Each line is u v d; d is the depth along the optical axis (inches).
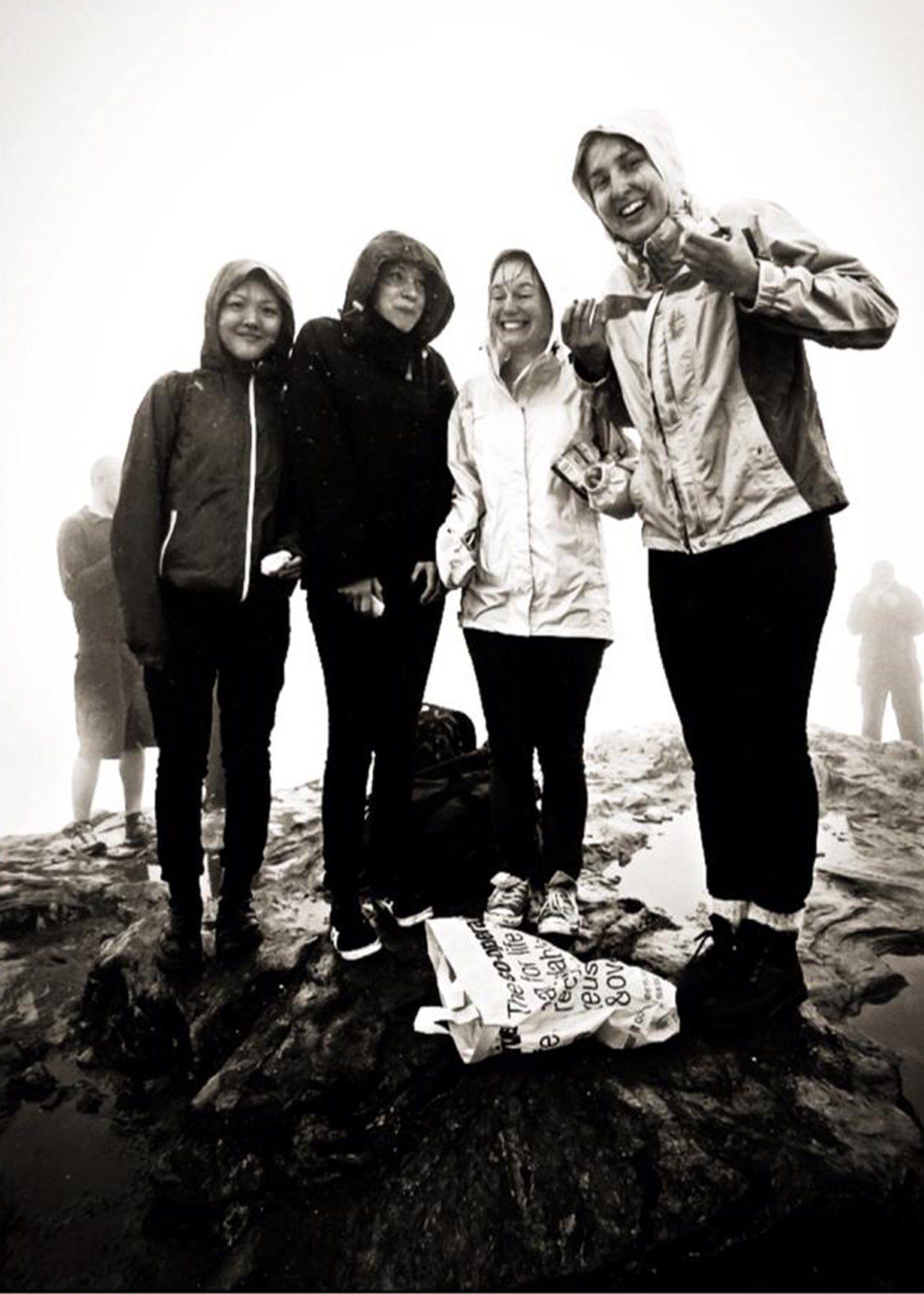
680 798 156.1
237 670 86.6
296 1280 55.8
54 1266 58.4
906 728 241.0
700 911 102.3
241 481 83.8
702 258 61.9
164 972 86.0
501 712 89.1
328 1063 71.1
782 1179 57.4
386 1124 66.6
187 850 86.4
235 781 88.6
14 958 105.1
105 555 155.5
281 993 83.1
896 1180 57.2
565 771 89.4
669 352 71.3
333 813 84.0
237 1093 69.7
